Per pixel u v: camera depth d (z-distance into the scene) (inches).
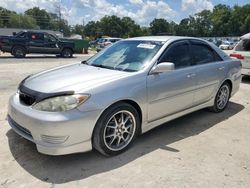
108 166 136.1
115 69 162.2
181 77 172.7
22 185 119.9
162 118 168.4
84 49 1068.5
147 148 156.0
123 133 149.0
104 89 135.6
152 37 189.2
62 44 782.5
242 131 186.1
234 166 140.3
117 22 4690.0
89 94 130.7
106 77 145.3
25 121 131.5
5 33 2689.5
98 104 132.2
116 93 138.7
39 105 130.0
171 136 173.8
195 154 150.9
